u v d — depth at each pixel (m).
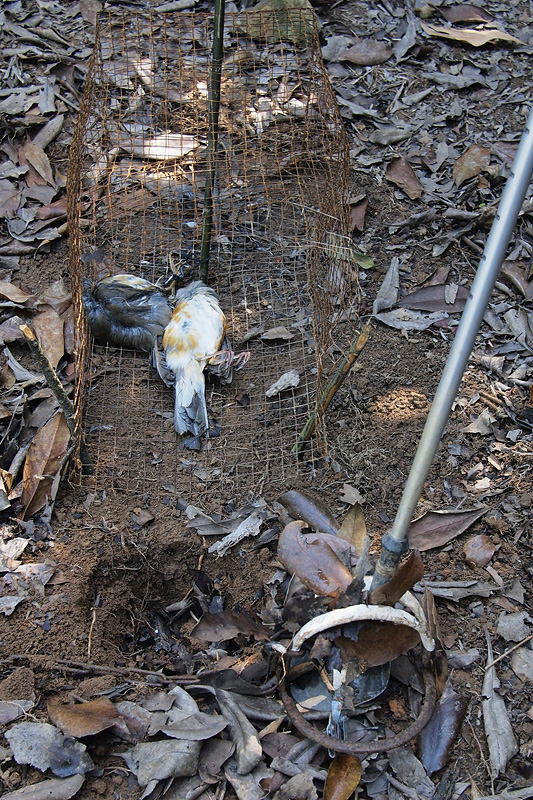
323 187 1.81
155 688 1.37
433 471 1.57
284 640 1.38
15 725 1.31
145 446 1.62
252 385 1.69
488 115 2.05
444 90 2.09
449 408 1.23
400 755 1.31
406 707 1.35
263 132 1.93
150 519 1.53
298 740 1.32
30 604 1.42
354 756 1.28
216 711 1.34
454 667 1.39
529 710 1.36
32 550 1.48
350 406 1.64
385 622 1.29
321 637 1.30
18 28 2.12
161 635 1.51
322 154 1.83
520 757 1.32
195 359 1.64
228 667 1.41
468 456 1.59
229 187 1.85
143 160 1.94
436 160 1.97
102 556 1.49
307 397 1.66
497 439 1.61
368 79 2.11
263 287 1.81
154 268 1.82
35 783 1.28
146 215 1.89
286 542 1.35
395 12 2.22
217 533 1.53
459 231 1.86
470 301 1.21
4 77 2.04
